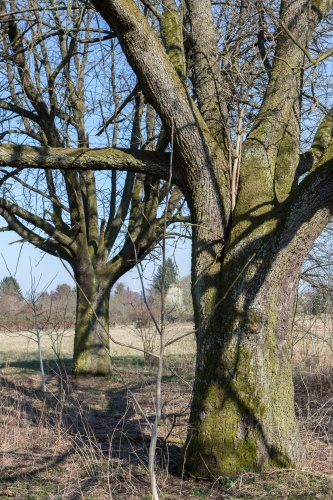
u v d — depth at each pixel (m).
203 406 5.23
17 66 12.08
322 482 4.94
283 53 6.11
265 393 5.16
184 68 6.17
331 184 4.80
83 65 13.26
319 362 10.23
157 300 14.74
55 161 5.65
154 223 12.01
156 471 5.45
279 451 5.17
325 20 8.27
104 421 8.00
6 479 5.38
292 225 5.08
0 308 20.66
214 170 5.64
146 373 12.84
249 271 5.25
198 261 5.62
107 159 5.73
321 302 10.73
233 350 5.21
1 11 10.88
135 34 5.39
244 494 4.67
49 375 13.25
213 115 6.00
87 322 13.05
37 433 6.98
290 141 6.01
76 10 11.11
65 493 4.92
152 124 13.38
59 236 12.55
